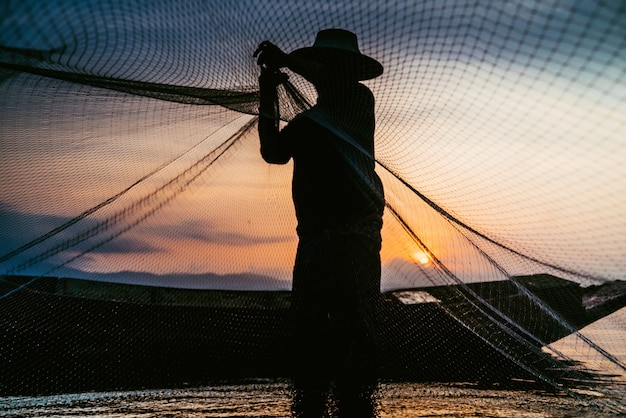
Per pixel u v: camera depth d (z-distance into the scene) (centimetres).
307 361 377
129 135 432
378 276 391
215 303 470
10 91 366
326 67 375
